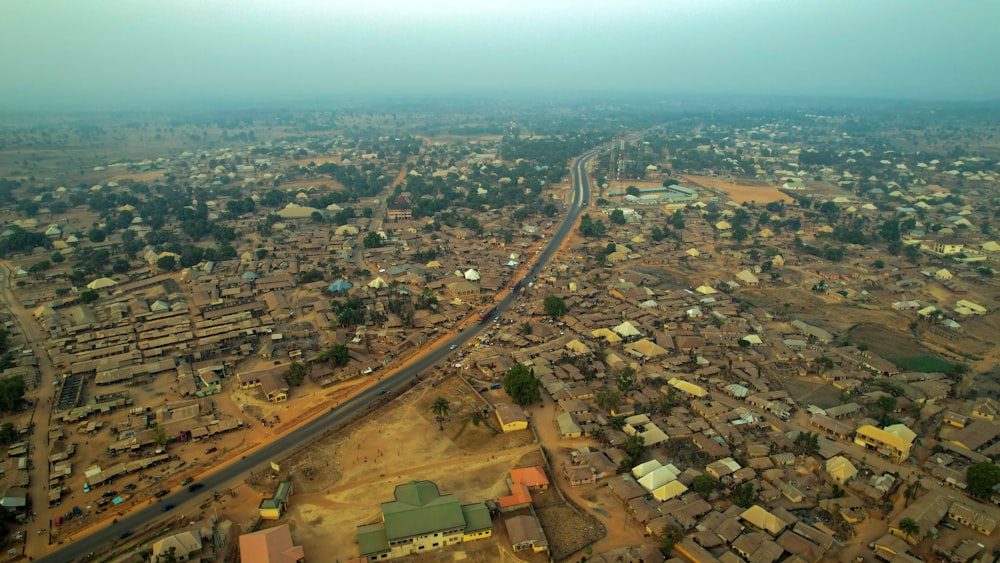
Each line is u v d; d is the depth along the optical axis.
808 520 140.50
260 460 163.00
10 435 169.75
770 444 169.50
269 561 121.62
